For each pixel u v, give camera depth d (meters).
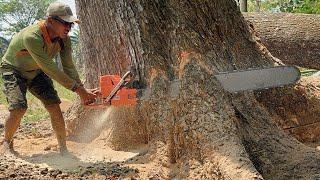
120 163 4.38
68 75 4.62
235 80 3.96
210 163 3.62
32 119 8.66
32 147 5.39
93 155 4.78
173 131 4.09
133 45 4.61
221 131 3.75
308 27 7.79
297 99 5.10
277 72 3.84
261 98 4.97
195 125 3.87
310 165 3.78
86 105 4.44
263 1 22.17
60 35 4.33
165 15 4.47
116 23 4.77
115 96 4.27
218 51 4.43
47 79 4.84
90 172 4.10
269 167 3.84
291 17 8.01
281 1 16.08
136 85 4.51
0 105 9.62
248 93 4.39
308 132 5.19
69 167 4.34
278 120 5.02
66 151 4.94
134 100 4.25
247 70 3.89
